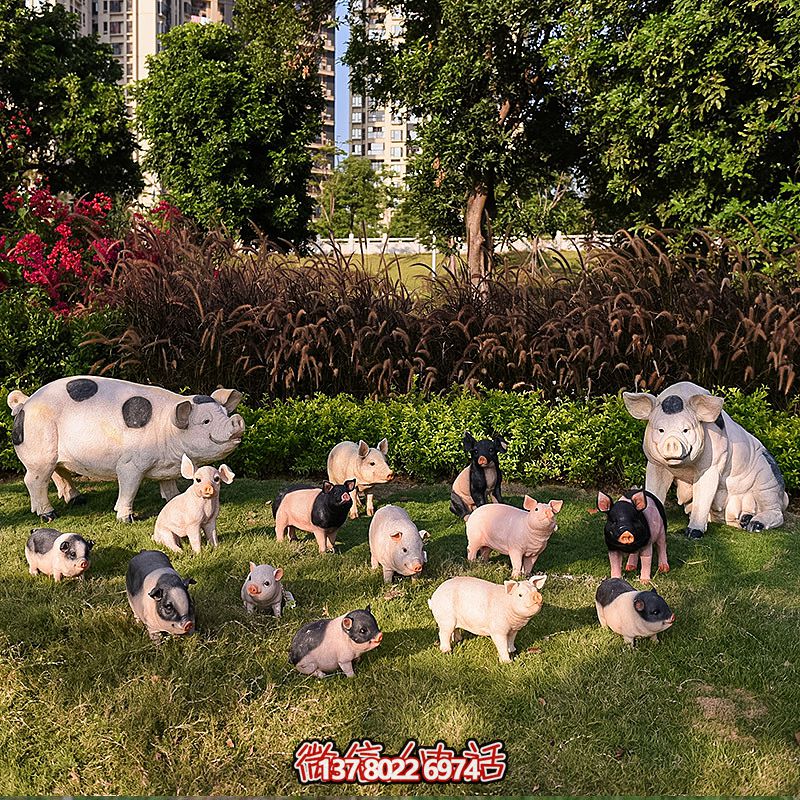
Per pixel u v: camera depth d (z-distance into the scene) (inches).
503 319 369.1
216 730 150.3
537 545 212.5
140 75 3009.4
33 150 902.4
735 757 142.0
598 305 348.5
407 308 401.4
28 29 882.1
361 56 739.4
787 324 325.7
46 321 359.6
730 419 270.7
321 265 420.5
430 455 325.4
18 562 228.2
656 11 517.0
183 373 371.9
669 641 180.9
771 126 446.3
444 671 168.7
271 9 754.8
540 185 741.9
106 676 165.2
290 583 213.3
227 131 855.1
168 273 390.0
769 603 203.0
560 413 325.7
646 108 487.8
